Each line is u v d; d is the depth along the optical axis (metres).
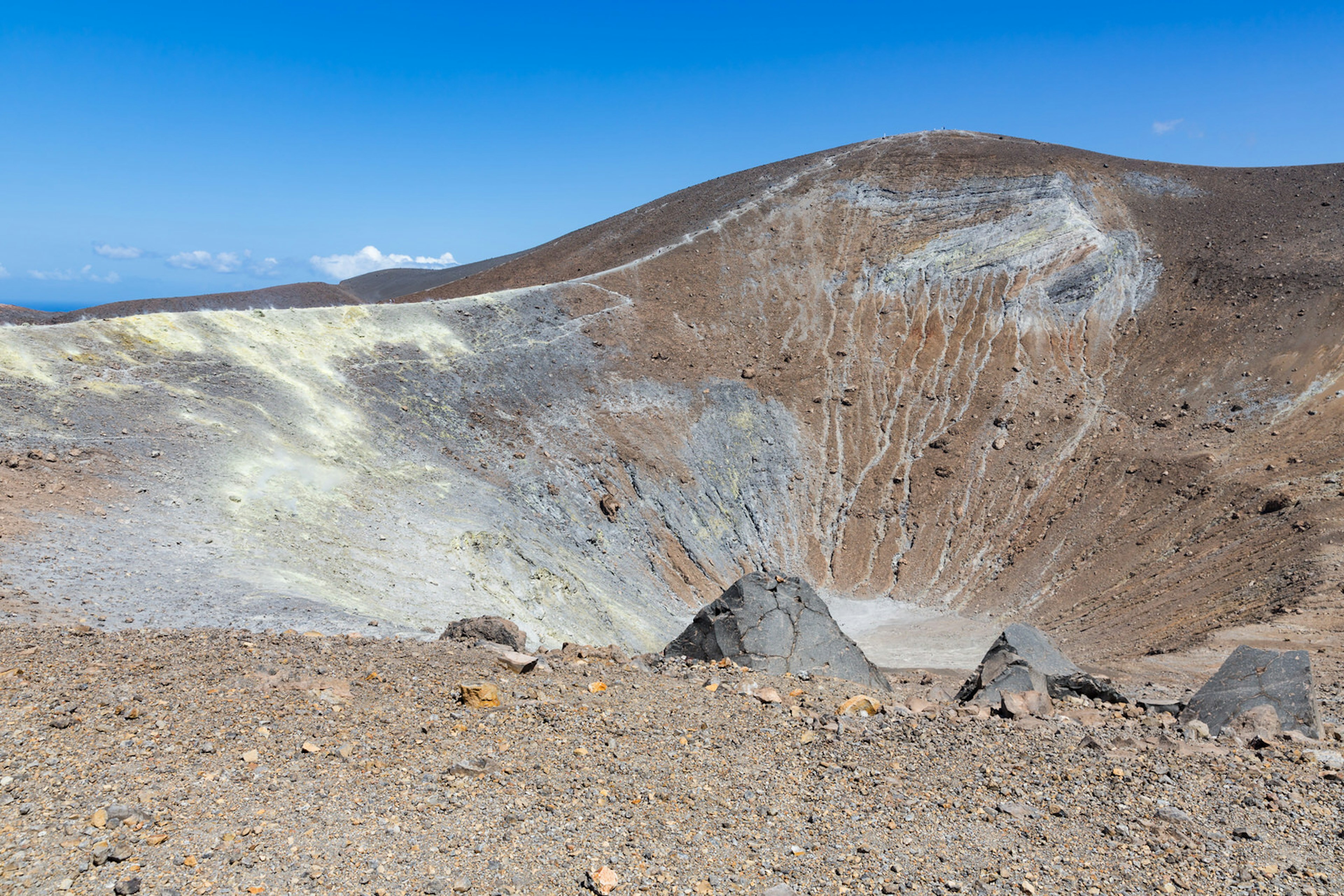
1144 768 8.35
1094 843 6.70
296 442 35.97
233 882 5.27
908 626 40.34
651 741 8.46
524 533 38.09
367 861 5.70
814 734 8.93
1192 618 30.69
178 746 7.12
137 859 5.39
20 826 5.56
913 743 8.83
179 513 26.25
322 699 8.55
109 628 15.85
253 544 25.91
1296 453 40.84
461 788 6.97
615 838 6.35
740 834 6.57
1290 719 10.22
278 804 6.37
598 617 34.53
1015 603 40.50
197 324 41.12
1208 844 6.73
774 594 14.73
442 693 9.23
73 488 25.12
